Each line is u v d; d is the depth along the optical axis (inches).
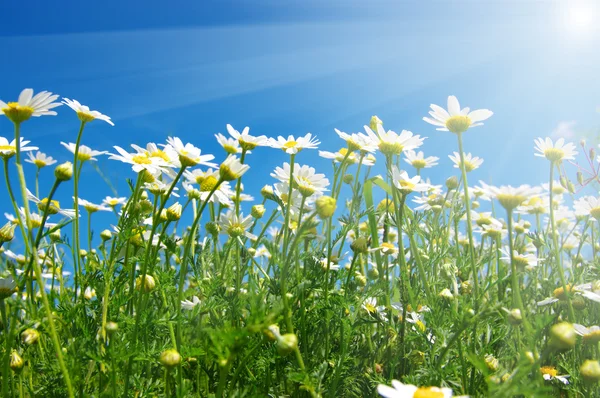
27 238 11.4
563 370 14.3
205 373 13.2
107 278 11.1
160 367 12.7
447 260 18.0
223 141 15.4
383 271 16.5
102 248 12.8
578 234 20.3
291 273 13.6
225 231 14.8
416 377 11.0
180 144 15.2
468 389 11.3
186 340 12.5
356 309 12.4
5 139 12.6
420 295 15.3
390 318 14.1
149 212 15.1
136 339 10.4
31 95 11.7
